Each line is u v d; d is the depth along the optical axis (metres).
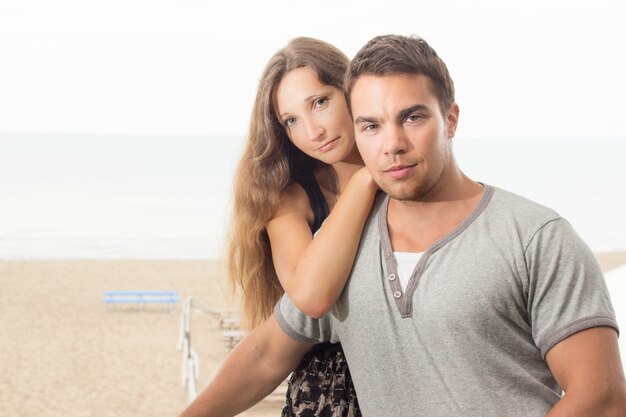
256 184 1.71
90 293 20.45
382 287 1.36
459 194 1.36
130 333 15.62
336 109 1.69
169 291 19.75
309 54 1.69
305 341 1.57
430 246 1.32
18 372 12.71
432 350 1.30
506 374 1.28
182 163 105.31
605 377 1.21
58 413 10.66
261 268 1.80
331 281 1.41
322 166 1.81
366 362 1.39
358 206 1.42
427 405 1.32
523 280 1.27
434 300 1.29
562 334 1.24
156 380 12.20
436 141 1.29
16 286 21.22
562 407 1.22
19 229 39.81
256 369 1.62
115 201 55.38
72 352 14.02
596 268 1.28
